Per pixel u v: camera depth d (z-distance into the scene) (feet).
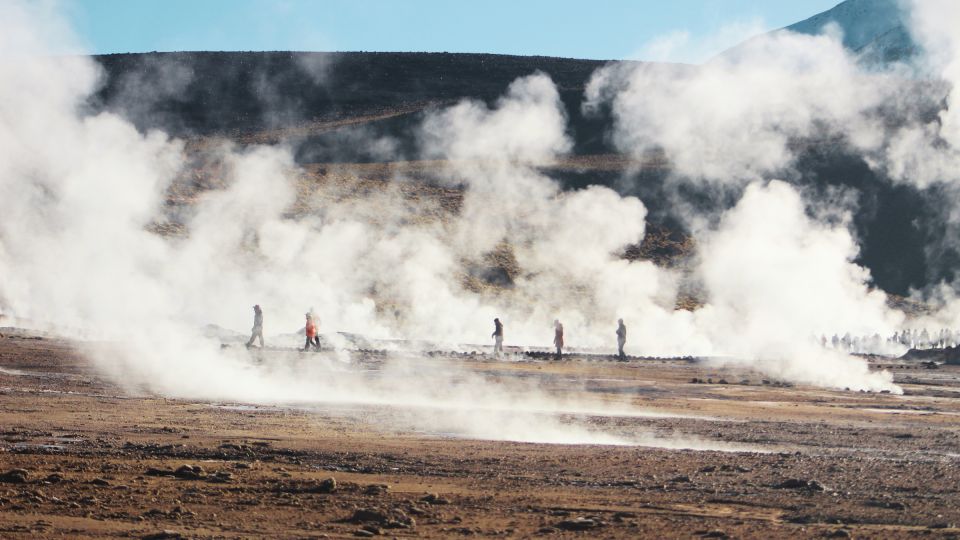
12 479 57.26
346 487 56.90
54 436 74.74
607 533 47.16
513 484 59.11
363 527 47.57
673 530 47.88
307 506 52.16
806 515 51.42
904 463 69.36
